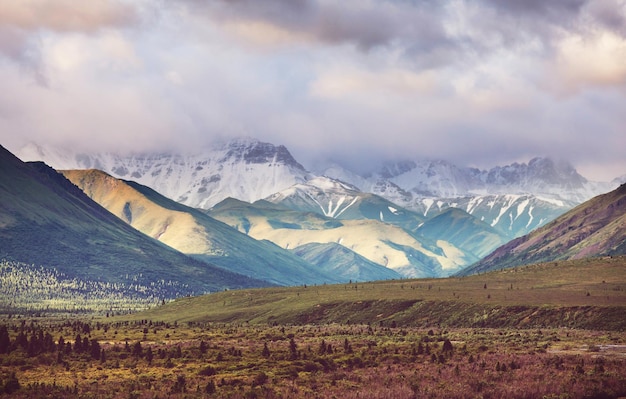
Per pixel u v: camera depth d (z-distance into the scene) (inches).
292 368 5068.9
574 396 3868.1
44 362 5713.6
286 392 4185.5
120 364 5615.2
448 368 4982.8
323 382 4557.1
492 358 5482.3
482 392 4013.3
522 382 4301.2
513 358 5418.3
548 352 6038.4
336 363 5393.7
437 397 3924.7
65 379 4891.7
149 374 5032.0
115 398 4094.5
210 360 5689.0
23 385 4594.0
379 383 4448.8
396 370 4990.2
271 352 6131.9
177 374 4987.7
